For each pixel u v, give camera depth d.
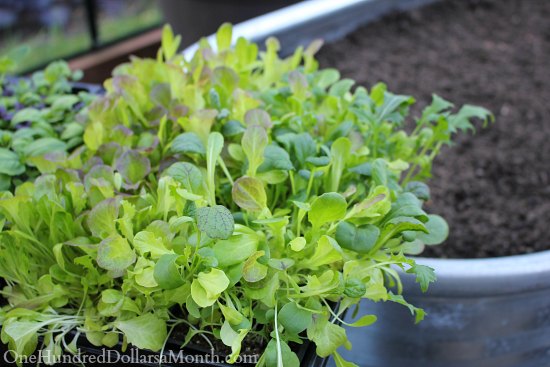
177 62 0.98
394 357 1.04
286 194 0.86
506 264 0.94
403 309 0.98
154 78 0.96
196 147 0.80
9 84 1.16
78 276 0.78
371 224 0.75
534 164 1.38
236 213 0.79
